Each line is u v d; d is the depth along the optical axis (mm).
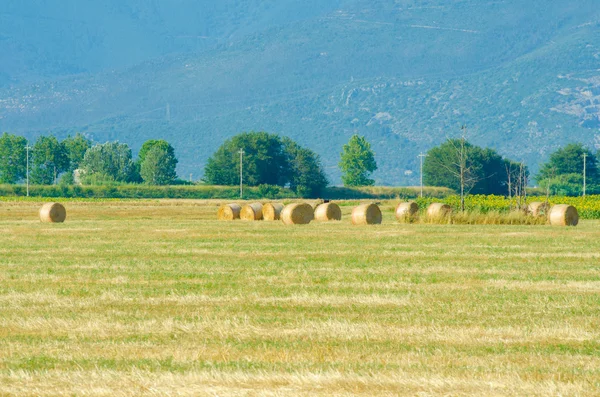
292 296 63188
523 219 153500
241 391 37750
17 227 144250
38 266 82312
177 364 43094
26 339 49000
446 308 58250
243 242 109062
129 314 56500
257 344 47562
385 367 42031
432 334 49844
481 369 41531
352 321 53969
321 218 167125
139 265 82875
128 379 40000
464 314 56000
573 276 74500
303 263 84375
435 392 37500
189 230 133750
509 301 61000
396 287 68000
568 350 45844
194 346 47188
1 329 51844
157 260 87562
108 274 76188
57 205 169500
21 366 42906
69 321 54031
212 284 69625
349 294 64250
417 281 71312
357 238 115312
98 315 56094
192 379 39719
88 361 43812
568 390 37812
